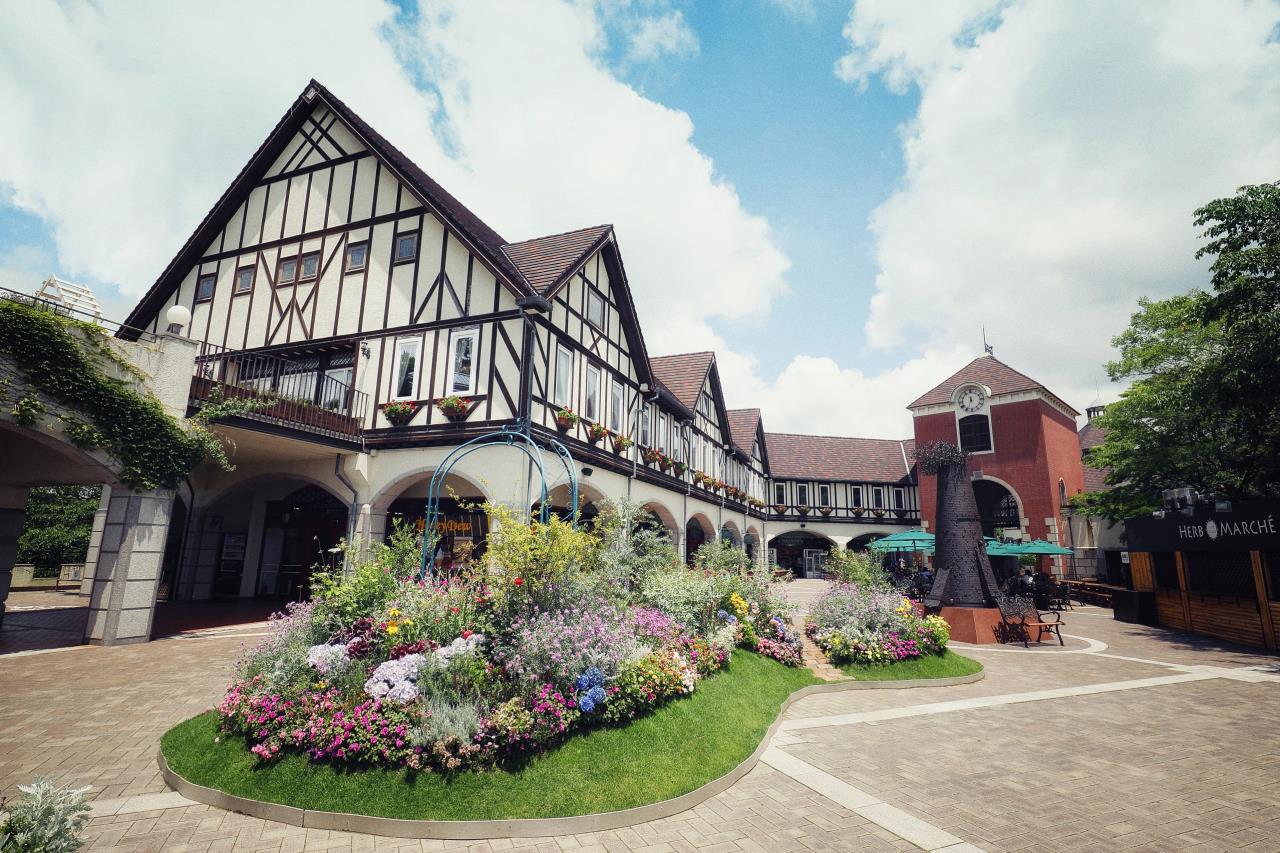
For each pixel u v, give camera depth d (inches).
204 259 644.1
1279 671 401.7
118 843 151.3
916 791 195.3
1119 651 477.7
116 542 377.7
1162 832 169.5
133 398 370.0
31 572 814.5
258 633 432.1
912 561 1202.6
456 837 158.6
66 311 359.9
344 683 206.8
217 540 624.1
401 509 547.2
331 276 576.4
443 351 514.9
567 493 573.3
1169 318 650.8
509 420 473.4
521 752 187.0
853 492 1421.0
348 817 162.2
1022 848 159.0
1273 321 452.8
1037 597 716.7
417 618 237.9
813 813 178.4
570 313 553.3
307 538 626.2
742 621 366.3
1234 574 535.2
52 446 343.9
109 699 264.8
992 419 1151.0
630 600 325.4
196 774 184.2
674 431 797.9
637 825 169.6
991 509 1181.7
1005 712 294.7
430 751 179.2
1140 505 751.1
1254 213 470.9
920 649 388.8
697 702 246.5
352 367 552.4
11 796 173.0
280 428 445.7
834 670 363.9
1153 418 650.8
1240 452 577.0
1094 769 216.7
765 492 1342.3
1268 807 186.2
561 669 210.1
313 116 616.7
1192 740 251.4
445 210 519.2
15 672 304.0
